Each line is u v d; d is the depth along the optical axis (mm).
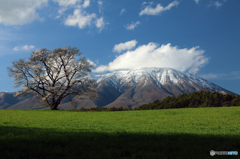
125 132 10562
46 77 46156
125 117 24094
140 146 6930
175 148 6723
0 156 5371
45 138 7863
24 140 7410
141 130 12141
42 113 31719
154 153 5969
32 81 44312
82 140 7848
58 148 6453
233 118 20234
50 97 45500
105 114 30047
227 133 10695
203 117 21781
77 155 5762
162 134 9906
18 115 26094
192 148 6668
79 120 20172
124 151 6293
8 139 7465
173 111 31562
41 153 5840
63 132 10531
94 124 16359
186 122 17641
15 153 5656
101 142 7578
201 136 9234
